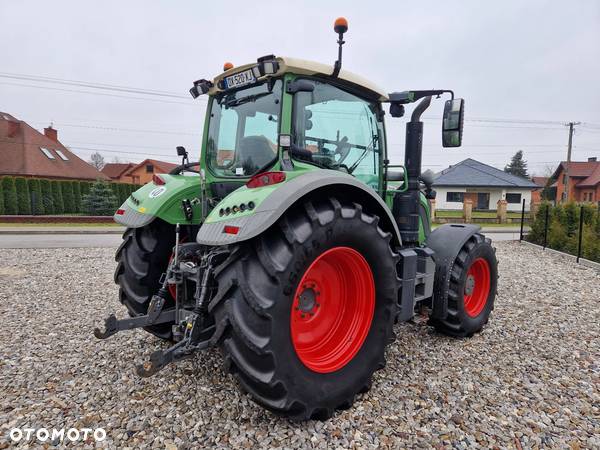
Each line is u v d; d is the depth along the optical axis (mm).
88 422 2299
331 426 2297
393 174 3609
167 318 2770
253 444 2127
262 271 2111
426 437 2223
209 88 3129
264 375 2074
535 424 2359
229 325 2100
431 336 3734
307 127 2762
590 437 2254
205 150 3262
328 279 2631
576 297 5316
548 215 11188
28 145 27688
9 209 20125
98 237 12891
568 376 2982
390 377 2896
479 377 2926
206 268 2424
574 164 43125
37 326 3871
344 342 2566
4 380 2781
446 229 3781
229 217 2221
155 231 3104
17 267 6926
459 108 3162
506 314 4500
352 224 2406
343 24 2648
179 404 2484
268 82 2740
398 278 2889
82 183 24219
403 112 3529
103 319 4102
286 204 2129
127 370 2928
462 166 36500
